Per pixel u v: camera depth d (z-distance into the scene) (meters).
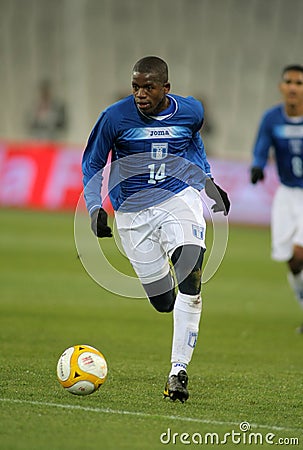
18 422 17.02
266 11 93.81
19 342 28.03
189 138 21.11
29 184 70.12
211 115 88.94
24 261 47.09
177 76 92.44
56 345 27.86
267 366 25.72
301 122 34.81
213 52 93.25
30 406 18.41
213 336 31.31
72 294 39.19
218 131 90.25
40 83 88.56
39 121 83.69
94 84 91.25
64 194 69.25
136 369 23.81
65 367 19.03
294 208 35.47
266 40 93.44
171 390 19.33
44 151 70.50
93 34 92.75
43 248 51.59
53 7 94.50
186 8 94.19
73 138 83.31
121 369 23.69
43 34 94.62
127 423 17.38
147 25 93.88
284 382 22.91
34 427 16.70
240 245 57.50
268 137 35.47
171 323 33.78
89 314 34.78
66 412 18.02
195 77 92.44
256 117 91.12
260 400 20.36
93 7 93.06
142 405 19.08
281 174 35.75
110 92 91.25
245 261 51.31
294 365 26.12
